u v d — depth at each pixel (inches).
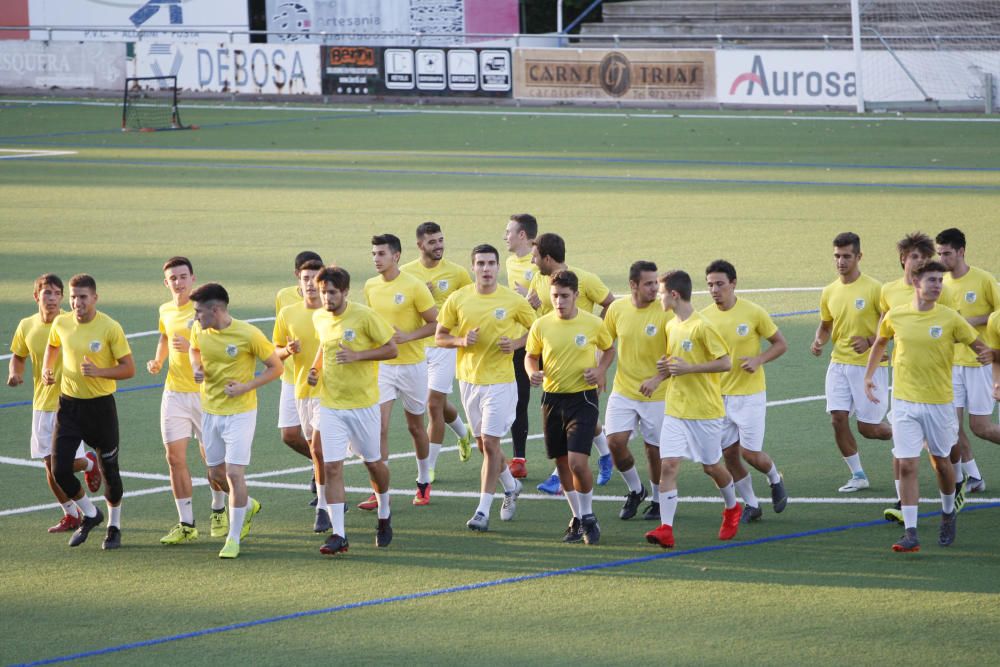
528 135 2755.9
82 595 642.2
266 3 3725.4
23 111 3324.3
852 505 770.8
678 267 1456.7
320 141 2714.1
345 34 3484.3
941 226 1636.3
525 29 4052.7
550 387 724.0
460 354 772.0
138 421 968.3
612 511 783.1
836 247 795.4
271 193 2046.0
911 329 679.1
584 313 727.1
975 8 3235.7
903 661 551.5
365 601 629.6
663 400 748.0
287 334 767.1
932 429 680.4
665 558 687.1
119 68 3629.4
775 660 554.9
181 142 2721.5
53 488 732.7
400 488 832.3
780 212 1788.9
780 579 650.8
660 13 3686.0
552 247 826.8
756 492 802.8
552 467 876.6
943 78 3024.1
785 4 3489.2
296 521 762.2
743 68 3142.2
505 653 565.9
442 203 1920.5
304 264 762.2
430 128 2915.8
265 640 582.9
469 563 684.7
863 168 2176.4
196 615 613.9
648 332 739.4
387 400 794.2
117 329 714.2
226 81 3567.9
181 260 735.7
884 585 638.5
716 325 751.7
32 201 1988.2
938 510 758.5
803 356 1107.9
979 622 590.2
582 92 3289.9
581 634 585.6
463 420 980.6
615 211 1827.0
